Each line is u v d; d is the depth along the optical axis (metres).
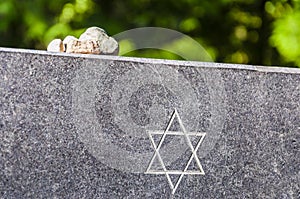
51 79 2.34
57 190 2.32
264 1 5.63
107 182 2.39
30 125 2.31
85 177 2.36
